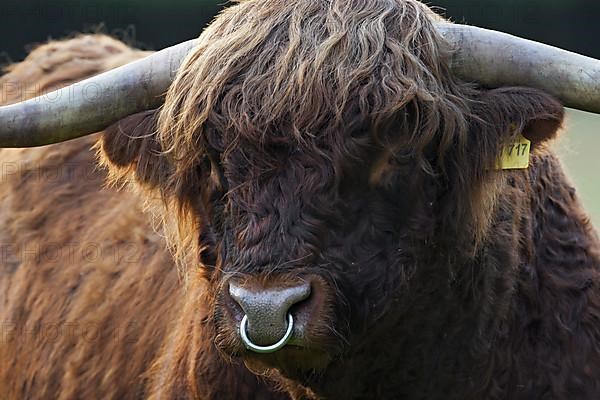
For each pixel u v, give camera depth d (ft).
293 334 22.58
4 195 39.58
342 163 23.17
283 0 25.12
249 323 22.45
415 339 25.79
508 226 27.02
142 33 98.43
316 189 23.21
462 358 26.61
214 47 24.62
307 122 23.24
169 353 30.32
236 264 23.35
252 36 24.41
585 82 24.21
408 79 23.63
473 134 24.84
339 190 23.34
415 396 26.53
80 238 36.78
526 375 27.61
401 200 23.85
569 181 29.96
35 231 38.14
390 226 23.82
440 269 25.31
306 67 23.49
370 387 26.32
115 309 34.12
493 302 26.89
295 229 23.15
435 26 25.25
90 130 26.61
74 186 38.24
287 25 24.50
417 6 25.35
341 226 23.43
